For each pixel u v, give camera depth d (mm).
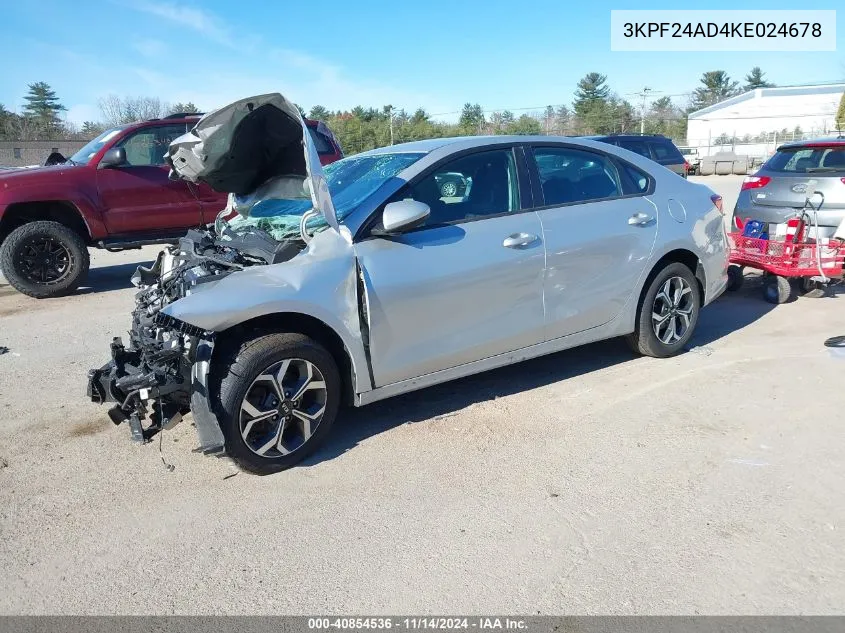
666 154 13875
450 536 3104
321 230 3822
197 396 3424
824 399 4445
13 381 5250
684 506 3273
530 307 4387
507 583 2775
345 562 2945
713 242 5410
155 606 2713
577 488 3471
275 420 3646
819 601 2611
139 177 8578
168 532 3201
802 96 45281
